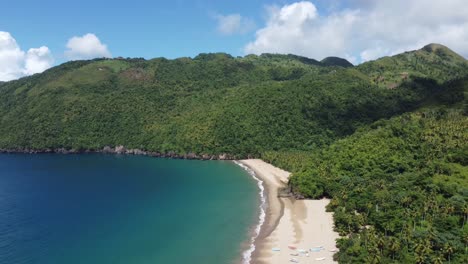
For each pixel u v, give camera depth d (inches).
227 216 5812.0
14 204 6737.2
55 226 5457.7
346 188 6122.1
